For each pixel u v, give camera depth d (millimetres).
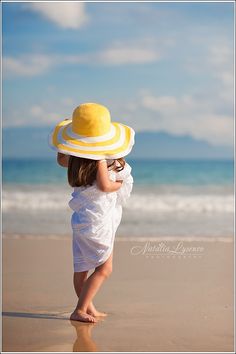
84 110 4766
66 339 4152
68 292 5668
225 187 20547
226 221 11648
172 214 12734
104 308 5043
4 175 26453
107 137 4750
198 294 5578
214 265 7066
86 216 4719
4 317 4750
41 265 7031
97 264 4738
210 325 4516
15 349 3920
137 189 19688
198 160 51875
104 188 4664
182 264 7148
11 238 9281
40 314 4859
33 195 16031
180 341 4109
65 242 8836
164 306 5117
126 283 6066
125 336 4223
